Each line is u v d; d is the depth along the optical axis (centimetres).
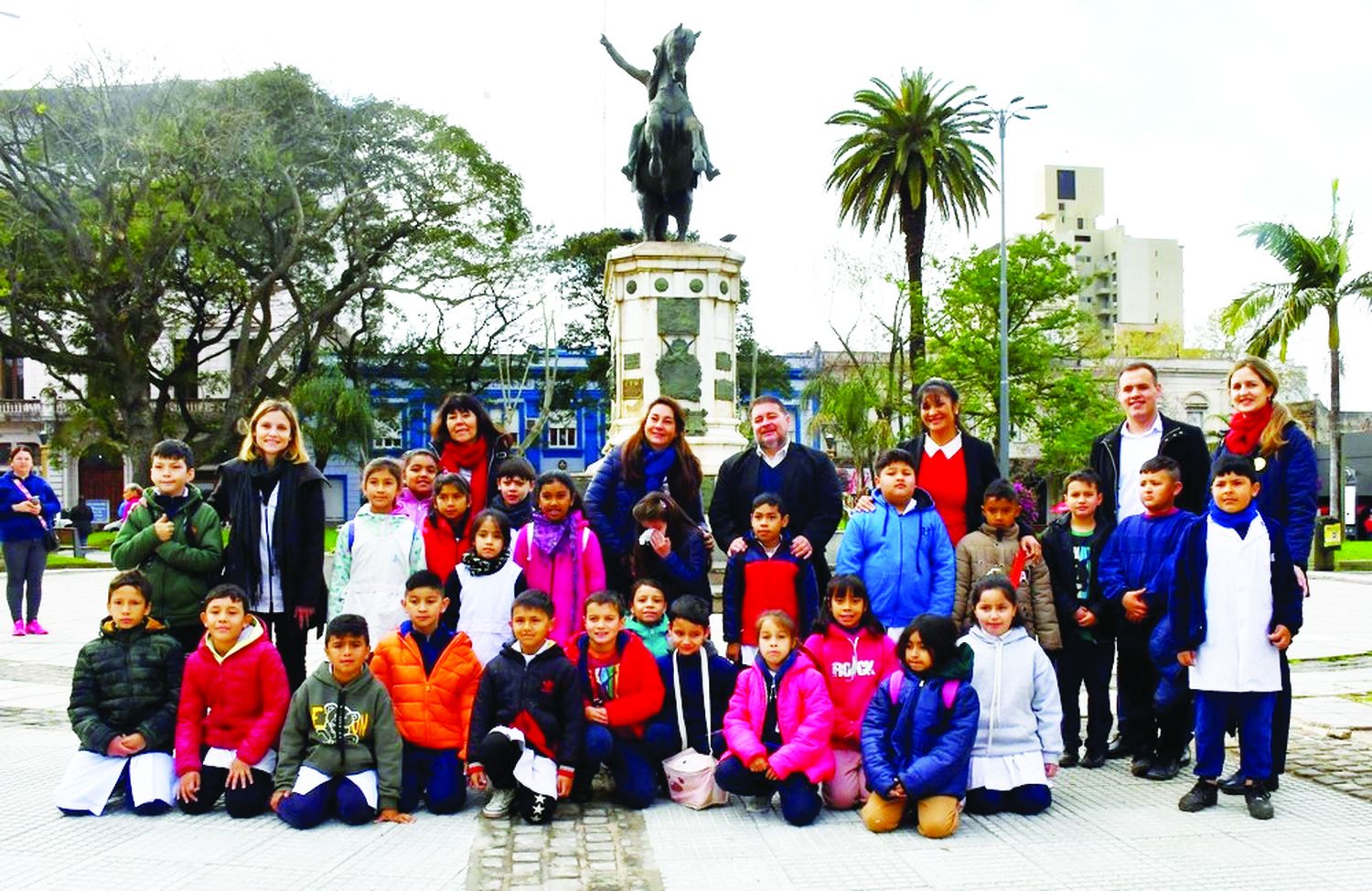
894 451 650
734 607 662
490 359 4553
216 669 564
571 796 581
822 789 574
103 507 4791
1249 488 561
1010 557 653
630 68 1448
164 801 549
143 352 3006
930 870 463
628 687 576
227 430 3192
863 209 3284
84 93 2719
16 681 932
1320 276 2467
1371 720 774
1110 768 656
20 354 2969
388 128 3428
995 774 550
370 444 3812
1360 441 4250
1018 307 3203
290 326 3688
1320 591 1848
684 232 1439
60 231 2773
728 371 1370
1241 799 579
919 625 539
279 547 652
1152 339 6138
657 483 702
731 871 462
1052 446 3186
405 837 514
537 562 646
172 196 2845
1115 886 443
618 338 1381
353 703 545
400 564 654
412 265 3675
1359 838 507
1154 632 591
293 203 3288
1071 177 9800
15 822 532
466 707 577
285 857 480
